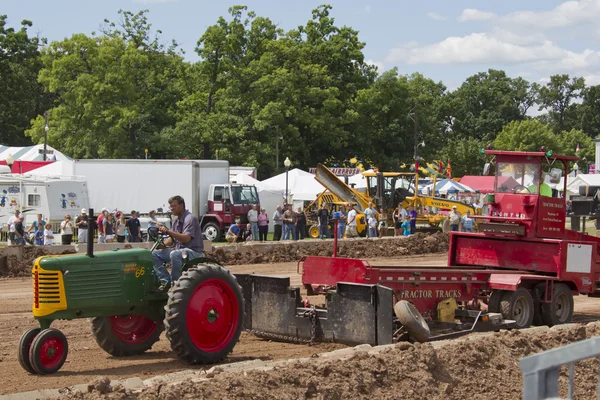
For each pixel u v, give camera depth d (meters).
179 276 9.73
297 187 41.16
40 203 29.52
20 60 75.25
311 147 61.97
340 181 35.69
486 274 12.55
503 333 10.16
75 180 30.80
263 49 57.62
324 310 10.84
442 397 7.93
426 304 11.71
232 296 9.64
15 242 25.06
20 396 7.04
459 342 9.41
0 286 17.91
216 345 9.51
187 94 60.22
